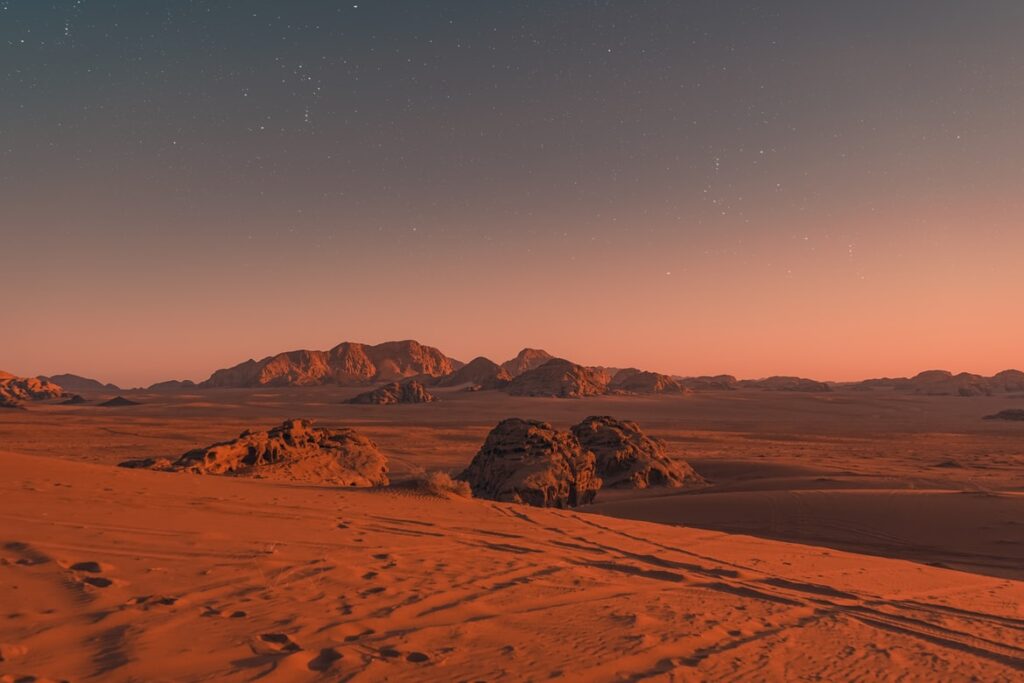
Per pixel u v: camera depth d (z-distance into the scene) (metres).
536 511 16.95
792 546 15.67
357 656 5.14
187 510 11.34
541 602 7.59
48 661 4.57
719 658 6.06
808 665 6.16
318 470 31.55
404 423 143.00
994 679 6.34
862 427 144.25
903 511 27.11
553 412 195.50
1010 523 24.94
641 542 13.51
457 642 5.80
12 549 7.51
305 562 8.34
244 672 4.62
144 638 5.13
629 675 5.36
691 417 185.00
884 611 9.31
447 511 15.05
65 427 108.38
